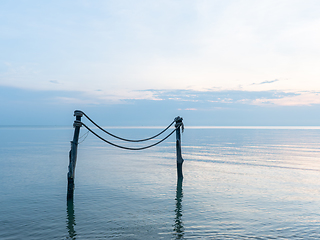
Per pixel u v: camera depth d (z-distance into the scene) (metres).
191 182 17.97
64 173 21.34
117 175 20.58
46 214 11.27
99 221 10.38
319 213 11.34
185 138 88.38
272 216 10.95
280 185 16.97
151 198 13.88
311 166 25.42
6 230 9.48
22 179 18.84
